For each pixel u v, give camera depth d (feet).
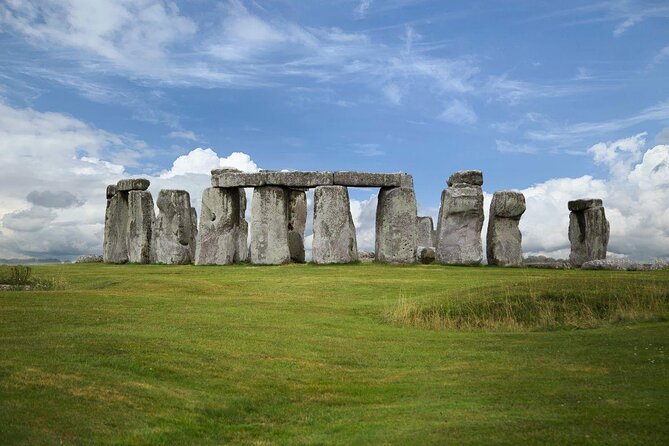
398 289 91.81
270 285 96.84
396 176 130.82
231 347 49.39
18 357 40.45
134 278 99.66
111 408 34.63
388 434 33.22
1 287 86.07
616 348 50.55
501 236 130.82
